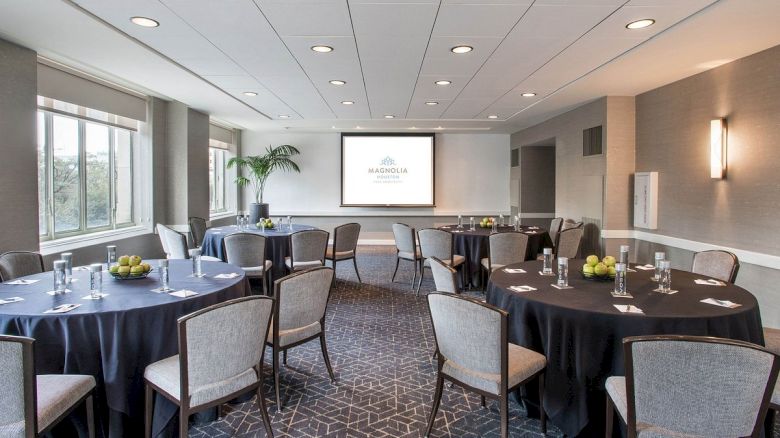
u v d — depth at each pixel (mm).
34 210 4141
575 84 5285
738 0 2898
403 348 3768
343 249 6188
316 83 5293
